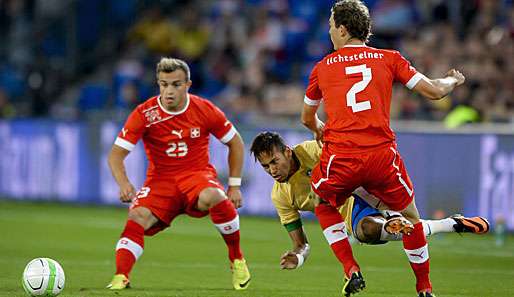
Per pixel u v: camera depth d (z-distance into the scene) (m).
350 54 24.47
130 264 28.47
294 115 59.53
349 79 24.16
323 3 73.88
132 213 28.94
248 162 56.44
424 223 25.59
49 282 25.23
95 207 62.47
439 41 60.50
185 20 75.88
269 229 50.53
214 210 28.91
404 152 50.88
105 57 78.88
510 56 57.31
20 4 80.12
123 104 71.06
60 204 64.00
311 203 26.73
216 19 75.75
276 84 67.75
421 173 50.44
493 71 56.88
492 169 48.31
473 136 48.84
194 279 32.12
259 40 70.94
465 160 49.12
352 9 24.62
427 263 24.69
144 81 74.94
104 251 41.28
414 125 53.34
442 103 56.59
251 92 66.88
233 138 29.75
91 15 79.62
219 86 71.19
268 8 72.75
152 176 29.61
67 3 80.25
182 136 29.16
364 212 25.92
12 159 66.31
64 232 49.06
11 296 26.02
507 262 38.56
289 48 70.88
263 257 39.59
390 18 64.94
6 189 66.56
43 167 64.81
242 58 71.56
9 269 33.91
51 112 73.56
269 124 55.62
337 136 24.06
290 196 27.03
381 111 23.92
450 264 37.75
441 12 63.06
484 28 59.78
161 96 29.00
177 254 40.53
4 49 79.19
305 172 26.58
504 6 61.03
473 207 48.97
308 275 33.53
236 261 29.25
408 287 30.34
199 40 74.69
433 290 29.52
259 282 31.38
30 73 75.06
